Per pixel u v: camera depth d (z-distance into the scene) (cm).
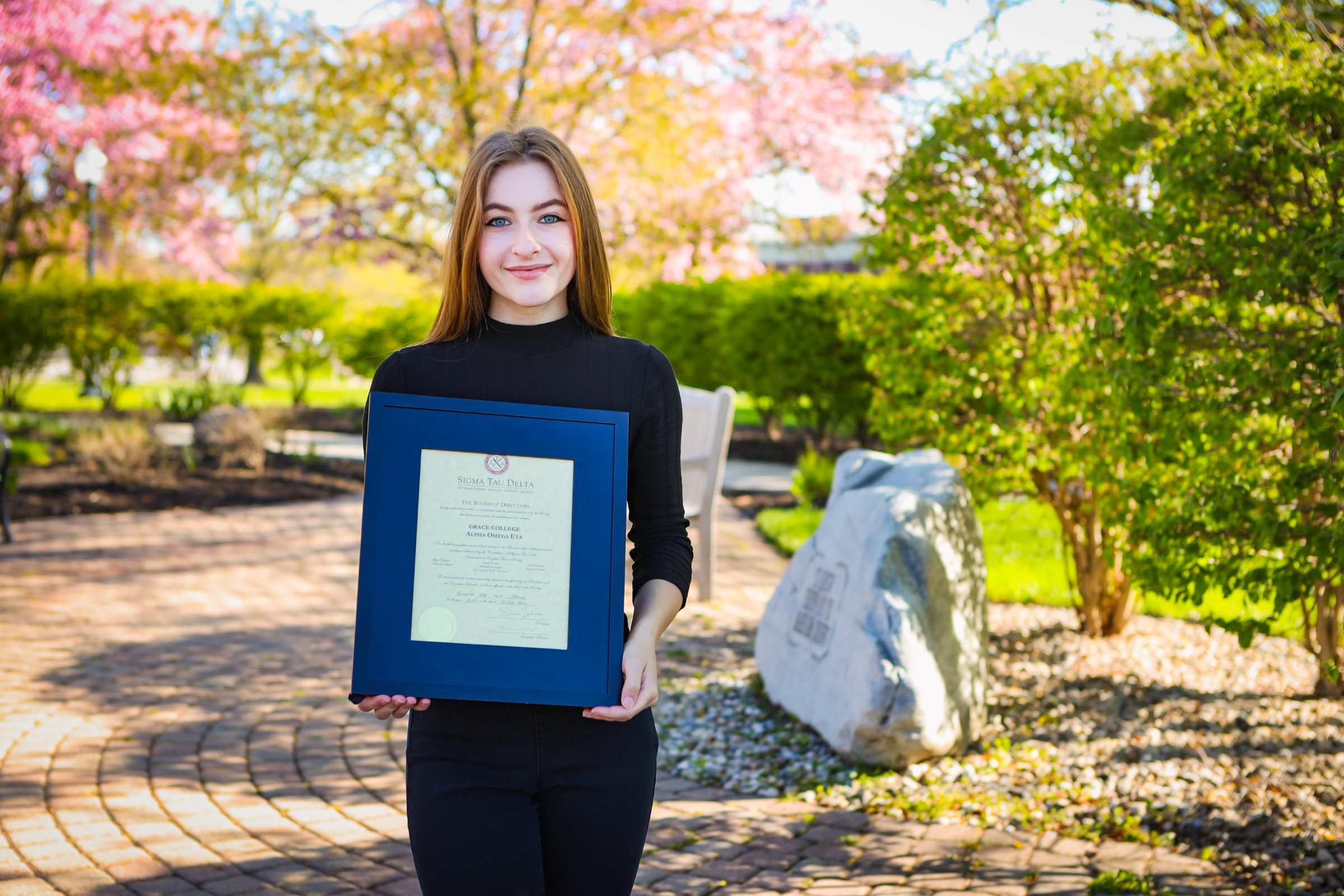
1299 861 350
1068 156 541
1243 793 402
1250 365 365
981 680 485
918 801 416
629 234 1570
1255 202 374
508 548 182
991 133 570
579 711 189
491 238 197
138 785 419
